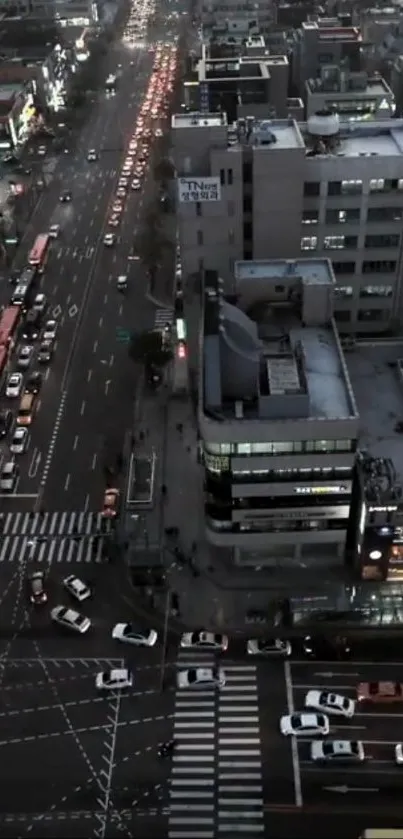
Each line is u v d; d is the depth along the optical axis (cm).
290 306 10869
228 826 7850
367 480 9475
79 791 8181
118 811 8006
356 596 9794
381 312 12912
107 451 12588
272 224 11712
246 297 10812
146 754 8519
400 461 9962
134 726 8800
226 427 8869
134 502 11475
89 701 9069
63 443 12781
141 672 9350
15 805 8062
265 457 9175
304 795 8081
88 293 16638
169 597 10131
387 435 10375
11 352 14825
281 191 11325
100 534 11206
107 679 9150
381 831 5319
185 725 8788
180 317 14250
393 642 9519
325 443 9062
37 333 15350
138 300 16300
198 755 8494
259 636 9644
